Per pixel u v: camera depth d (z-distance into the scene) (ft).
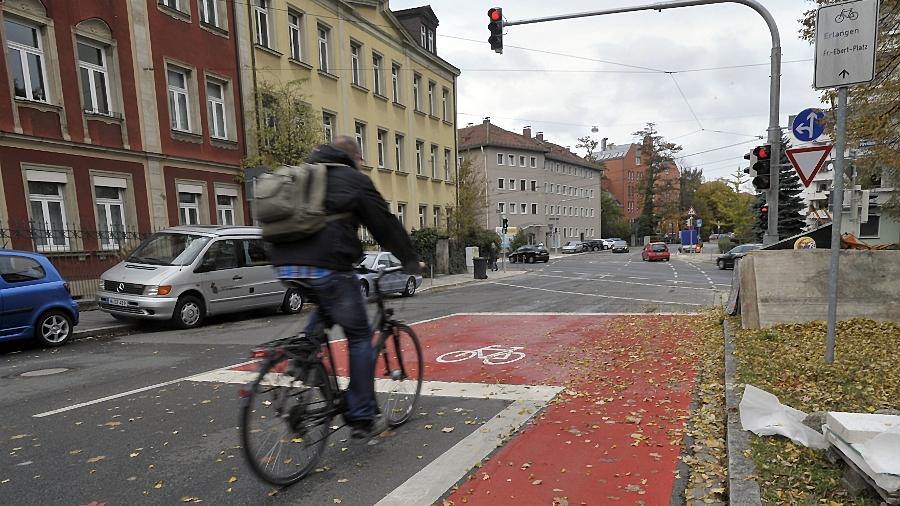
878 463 9.04
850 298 25.86
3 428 15.64
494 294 59.88
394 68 96.07
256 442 10.66
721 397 16.40
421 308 45.70
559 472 11.77
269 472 10.93
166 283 34.40
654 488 10.93
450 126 115.55
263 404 10.78
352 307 11.60
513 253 163.12
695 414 15.25
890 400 14.34
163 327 36.24
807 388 15.64
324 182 10.94
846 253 26.37
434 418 15.46
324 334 11.89
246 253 39.91
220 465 12.59
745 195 278.87
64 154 44.88
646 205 281.54
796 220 131.44
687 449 12.85
